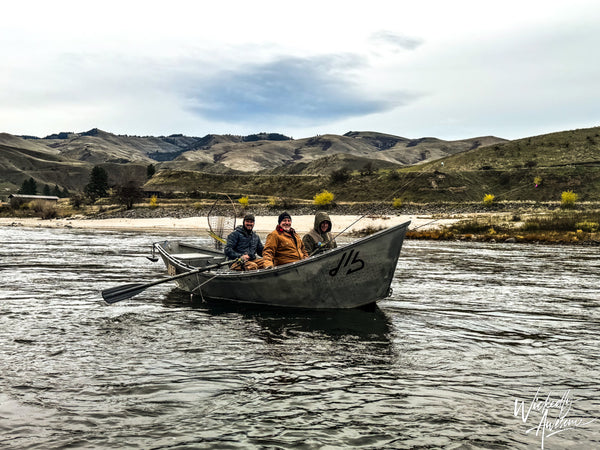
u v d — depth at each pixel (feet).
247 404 14.53
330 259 26.48
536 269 47.96
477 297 32.19
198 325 24.53
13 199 294.87
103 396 15.06
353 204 241.76
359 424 13.20
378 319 25.79
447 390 15.72
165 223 181.16
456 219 140.56
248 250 32.30
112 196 327.88
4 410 13.93
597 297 32.24
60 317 26.11
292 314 27.14
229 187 373.81
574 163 330.34
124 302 30.83
